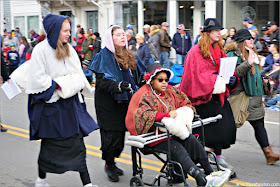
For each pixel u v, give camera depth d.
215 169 4.82
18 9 19.25
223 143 4.62
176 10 14.02
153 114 3.81
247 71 4.73
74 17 16.86
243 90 4.98
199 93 4.42
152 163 5.21
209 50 4.45
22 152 5.68
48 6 17.44
